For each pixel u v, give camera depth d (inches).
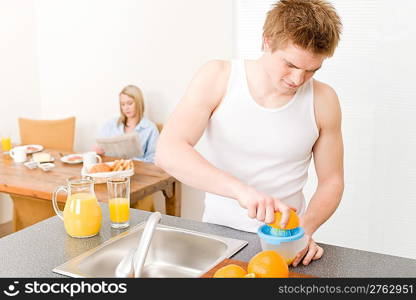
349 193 112.4
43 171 106.2
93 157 107.7
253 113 53.5
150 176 102.7
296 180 57.4
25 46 144.3
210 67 53.6
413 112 104.5
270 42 45.3
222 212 56.4
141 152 119.0
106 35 136.6
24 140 136.3
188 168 48.2
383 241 111.3
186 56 125.9
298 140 54.4
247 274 38.4
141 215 59.1
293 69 44.9
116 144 115.6
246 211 55.1
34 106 149.6
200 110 52.7
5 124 140.9
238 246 48.9
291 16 42.9
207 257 51.5
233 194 44.8
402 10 101.3
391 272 43.8
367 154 109.4
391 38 103.2
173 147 50.3
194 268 52.2
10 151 117.5
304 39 42.2
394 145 107.2
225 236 52.4
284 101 53.0
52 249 49.0
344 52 106.9
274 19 44.6
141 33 131.0
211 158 57.6
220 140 55.8
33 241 51.1
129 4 131.1
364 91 107.2
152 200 114.0
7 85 140.2
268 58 46.5
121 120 129.0
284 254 43.8
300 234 44.2
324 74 109.3
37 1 144.9
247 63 53.7
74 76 144.5
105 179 97.0
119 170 100.3
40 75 149.9
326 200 54.2
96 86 141.6
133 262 41.0
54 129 135.4
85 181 53.2
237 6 115.1
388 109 106.3
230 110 53.8
